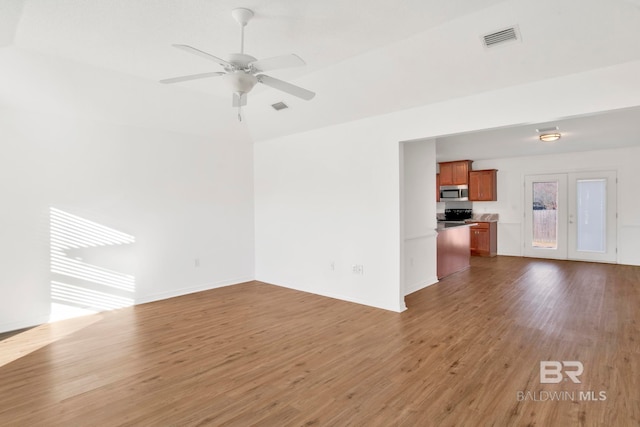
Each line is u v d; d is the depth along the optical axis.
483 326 3.52
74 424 2.01
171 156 4.79
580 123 4.68
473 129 3.43
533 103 3.07
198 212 5.10
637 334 3.23
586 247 7.16
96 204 4.12
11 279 3.56
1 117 3.49
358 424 2.00
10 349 3.06
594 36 2.48
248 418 2.06
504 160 8.12
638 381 2.40
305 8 2.41
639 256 6.56
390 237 4.12
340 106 4.12
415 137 3.85
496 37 2.69
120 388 2.40
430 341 3.17
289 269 5.32
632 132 5.30
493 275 5.93
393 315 3.93
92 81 3.58
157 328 3.58
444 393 2.31
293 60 2.29
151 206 4.60
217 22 2.60
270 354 2.94
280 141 5.36
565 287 5.01
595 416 2.03
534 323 3.57
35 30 2.70
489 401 2.21
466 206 8.78
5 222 3.52
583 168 7.13
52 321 3.80
